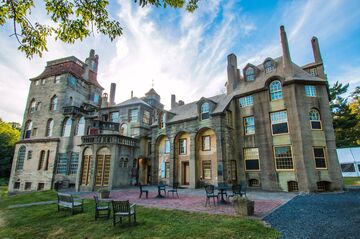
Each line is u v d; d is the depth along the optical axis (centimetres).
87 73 3622
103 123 2761
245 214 886
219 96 2675
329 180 1691
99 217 967
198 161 2305
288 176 1817
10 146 4962
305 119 1812
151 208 1099
